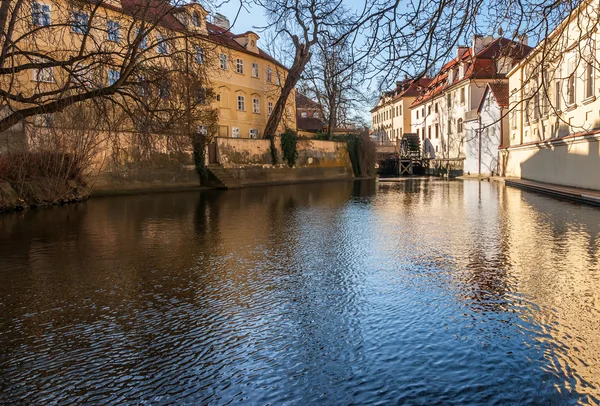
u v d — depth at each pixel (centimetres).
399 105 7519
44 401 367
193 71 1129
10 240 1138
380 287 666
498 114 4072
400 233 1168
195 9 1037
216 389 379
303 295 633
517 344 454
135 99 1073
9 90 941
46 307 603
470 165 4828
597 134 1962
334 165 4666
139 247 1022
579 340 462
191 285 697
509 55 526
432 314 545
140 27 1009
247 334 495
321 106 4712
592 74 2044
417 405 349
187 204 2092
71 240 1126
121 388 384
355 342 468
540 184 2695
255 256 905
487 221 1373
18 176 1839
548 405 346
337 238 1106
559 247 941
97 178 2619
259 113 4650
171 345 470
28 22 1024
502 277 709
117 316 562
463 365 411
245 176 3650
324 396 365
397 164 6619
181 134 1221
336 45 480
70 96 1071
